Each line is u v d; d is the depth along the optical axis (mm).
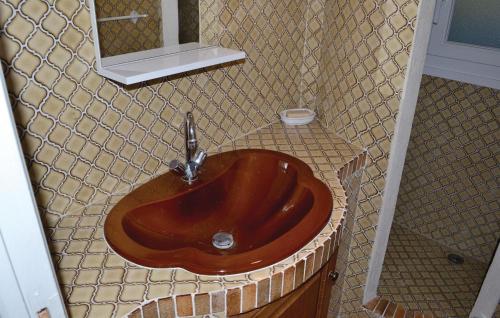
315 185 1268
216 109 1446
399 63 1365
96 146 1133
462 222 2395
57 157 1057
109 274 937
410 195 2551
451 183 2352
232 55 1229
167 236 1168
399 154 1535
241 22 1396
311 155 1487
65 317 634
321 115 1741
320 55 1674
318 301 1328
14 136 490
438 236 2527
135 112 1197
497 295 1617
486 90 2051
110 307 854
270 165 1445
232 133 1551
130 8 1084
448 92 2172
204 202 1295
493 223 2277
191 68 1128
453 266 2361
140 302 865
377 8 1361
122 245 1001
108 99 1118
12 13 883
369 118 1514
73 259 979
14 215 516
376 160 1546
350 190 1549
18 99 943
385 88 1431
